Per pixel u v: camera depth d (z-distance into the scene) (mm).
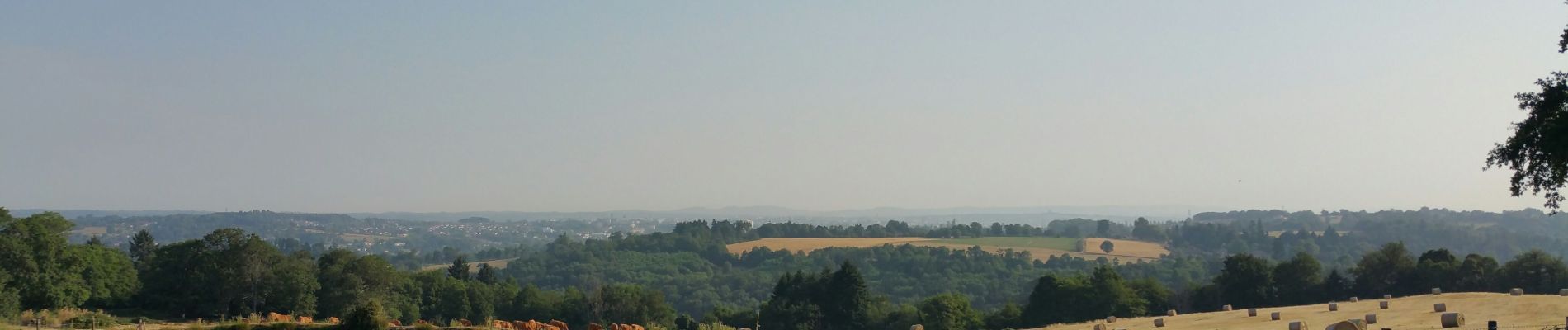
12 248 81062
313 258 117625
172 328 65750
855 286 136125
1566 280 116438
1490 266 123250
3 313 73688
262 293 98188
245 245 97938
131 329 66000
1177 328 81875
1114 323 91062
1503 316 69812
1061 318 124625
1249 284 128375
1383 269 127312
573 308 140000
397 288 113938
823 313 136375
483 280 157000
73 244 94062
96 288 89812
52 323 70188
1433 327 66562
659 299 142000
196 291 96125
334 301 102000
